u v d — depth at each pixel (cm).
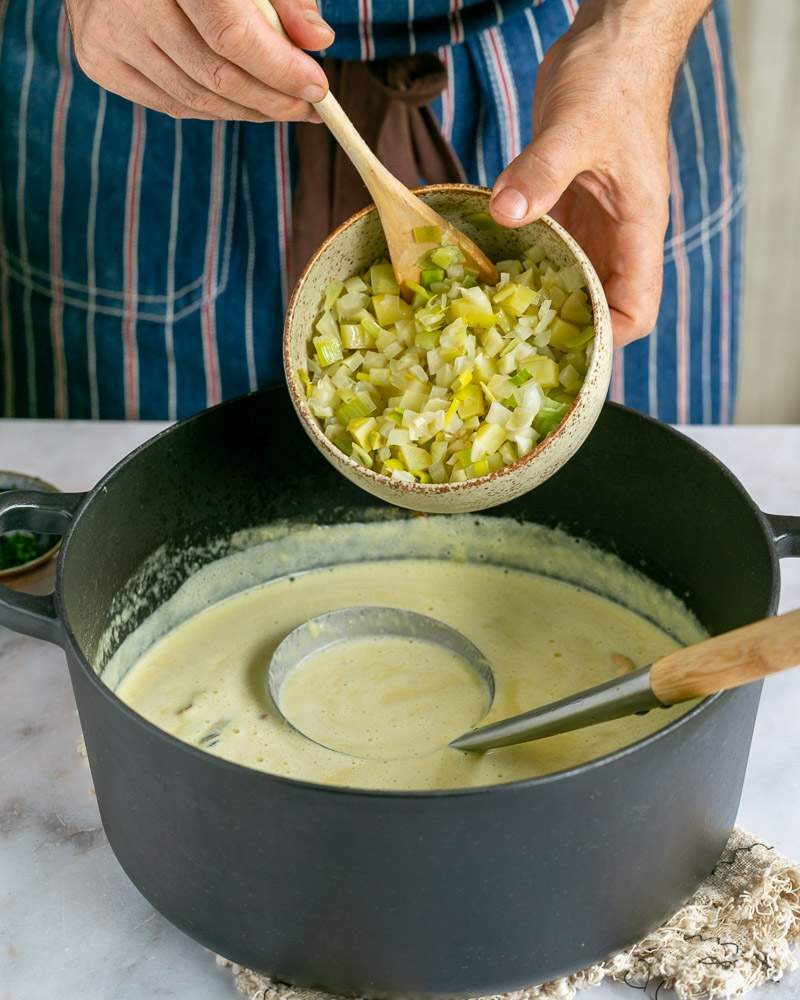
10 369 170
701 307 175
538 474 91
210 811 77
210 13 89
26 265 160
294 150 146
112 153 150
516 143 148
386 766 105
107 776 86
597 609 125
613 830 77
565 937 81
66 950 92
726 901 91
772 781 102
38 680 116
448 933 78
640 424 111
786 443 142
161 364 162
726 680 75
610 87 106
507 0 134
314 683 118
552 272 97
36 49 148
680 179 167
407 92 135
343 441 97
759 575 92
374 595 129
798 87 205
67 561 93
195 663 121
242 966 87
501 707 114
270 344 160
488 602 128
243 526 125
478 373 95
